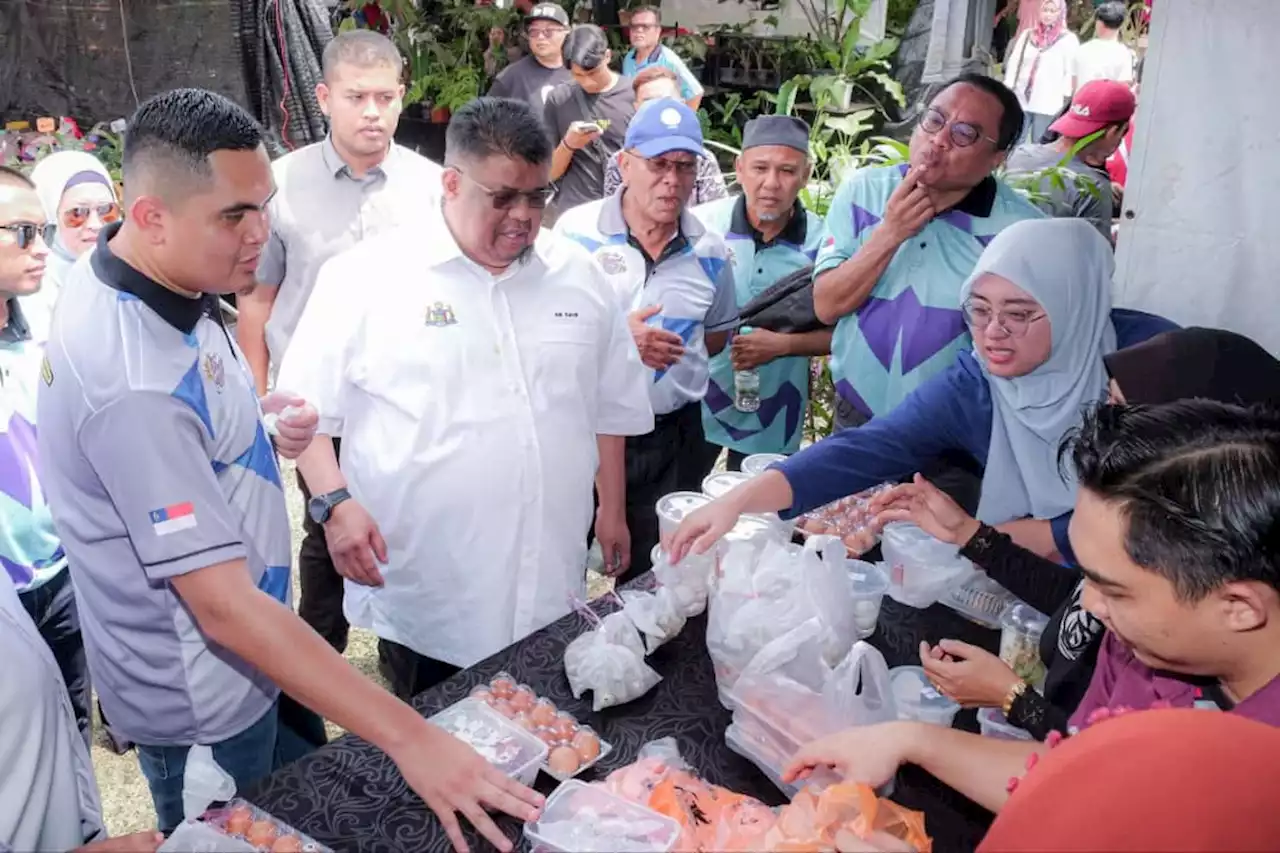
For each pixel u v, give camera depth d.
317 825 1.33
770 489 1.90
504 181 1.95
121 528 1.58
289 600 1.83
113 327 1.47
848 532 2.10
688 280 2.87
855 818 1.18
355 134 2.90
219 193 1.44
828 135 4.90
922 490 1.82
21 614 1.45
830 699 1.41
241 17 5.00
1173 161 2.44
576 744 1.45
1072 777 0.77
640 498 2.90
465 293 2.08
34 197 2.12
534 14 4.97
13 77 5.30
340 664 1.38
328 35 5.11
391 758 1.37
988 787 1.30
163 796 1.80
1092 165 3.88
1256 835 0.69
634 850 1.21
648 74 4.23
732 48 6.66
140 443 1.42
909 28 6.27
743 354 2.87
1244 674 1.04
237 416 1.64
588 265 2.27
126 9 5.09
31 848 1.29
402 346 2.05
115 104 5.31
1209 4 2.30
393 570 2.15
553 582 2.18
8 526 2.16
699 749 1.50
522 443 2.10
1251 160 2.35
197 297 1.55
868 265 2.54
